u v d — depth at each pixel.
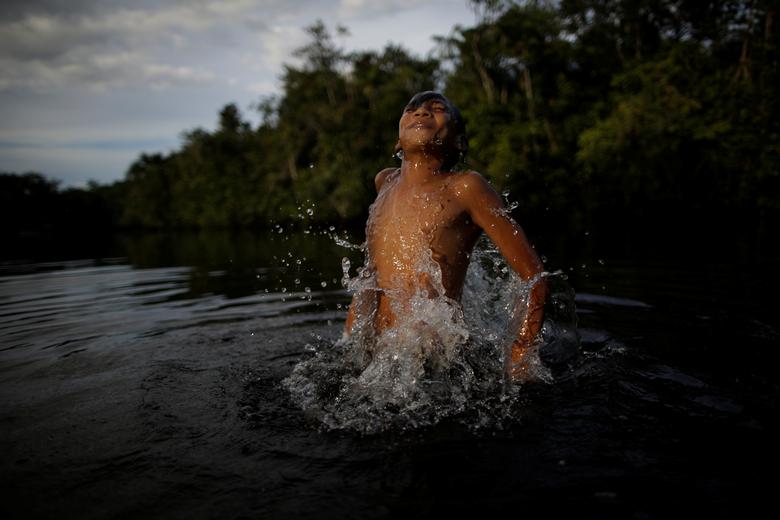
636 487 1.39
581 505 1.31
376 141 31.78
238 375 2.46
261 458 1.62
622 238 10.73
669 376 2.23
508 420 1.85
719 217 16.64
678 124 18.69
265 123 45.22
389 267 2.41
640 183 19.17
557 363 2.46
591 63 25.77
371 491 1.42
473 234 2.46
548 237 11.87
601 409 1.91
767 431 1.70
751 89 18.28
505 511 1.30
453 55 27.59
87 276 7.35
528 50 24.47
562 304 2.94
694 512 1.28
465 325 2.45
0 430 1.86
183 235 30.09
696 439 1.66
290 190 38.31
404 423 1.87
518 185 21.91
